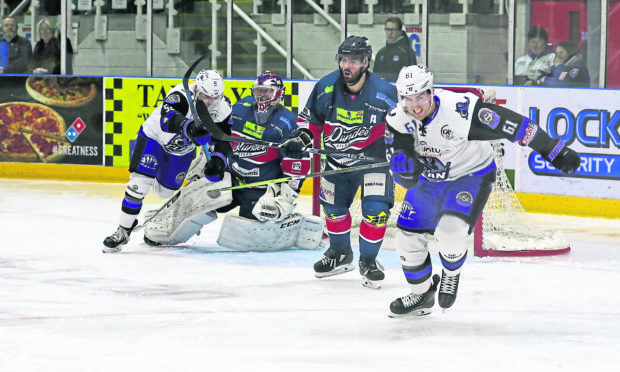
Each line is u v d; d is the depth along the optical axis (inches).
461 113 304.2
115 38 755.4
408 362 281.3
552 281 406.0
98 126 732.0
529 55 653.3
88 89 732.0
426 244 332.2
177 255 461.1
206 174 433.4
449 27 677.3
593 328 325.7
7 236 506.9
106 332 315.3
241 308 352.2
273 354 289.0
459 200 318.3
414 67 299.7
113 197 652.7
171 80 711.7
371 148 392.5
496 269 430.6
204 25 741.3
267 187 460.4
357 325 327.3
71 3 759.1
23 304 356.2
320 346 299.0
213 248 482.3
